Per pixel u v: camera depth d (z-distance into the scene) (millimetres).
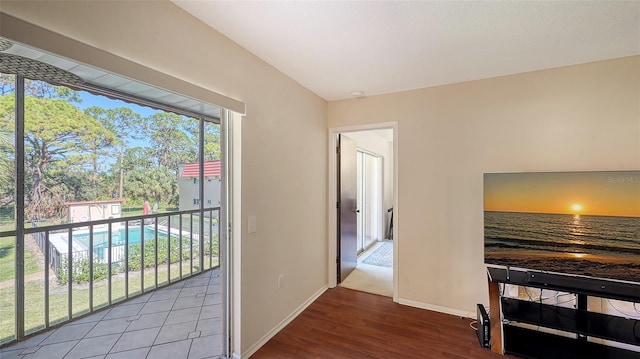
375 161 5855
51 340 2115
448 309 2623
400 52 2006
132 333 2232
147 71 1300
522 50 1963
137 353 1975
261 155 2109
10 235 2016
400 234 2836
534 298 2172
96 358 1911
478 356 1951
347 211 3693
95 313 2568
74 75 2088
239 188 1905
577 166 2180
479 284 2508
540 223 2096
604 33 1721
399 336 2215
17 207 2045
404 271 2816
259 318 2086
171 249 3316
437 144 2680
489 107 2473
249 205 1982
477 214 2518
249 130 1984
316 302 2871
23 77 2045
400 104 2852
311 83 2639
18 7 940
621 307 1945
